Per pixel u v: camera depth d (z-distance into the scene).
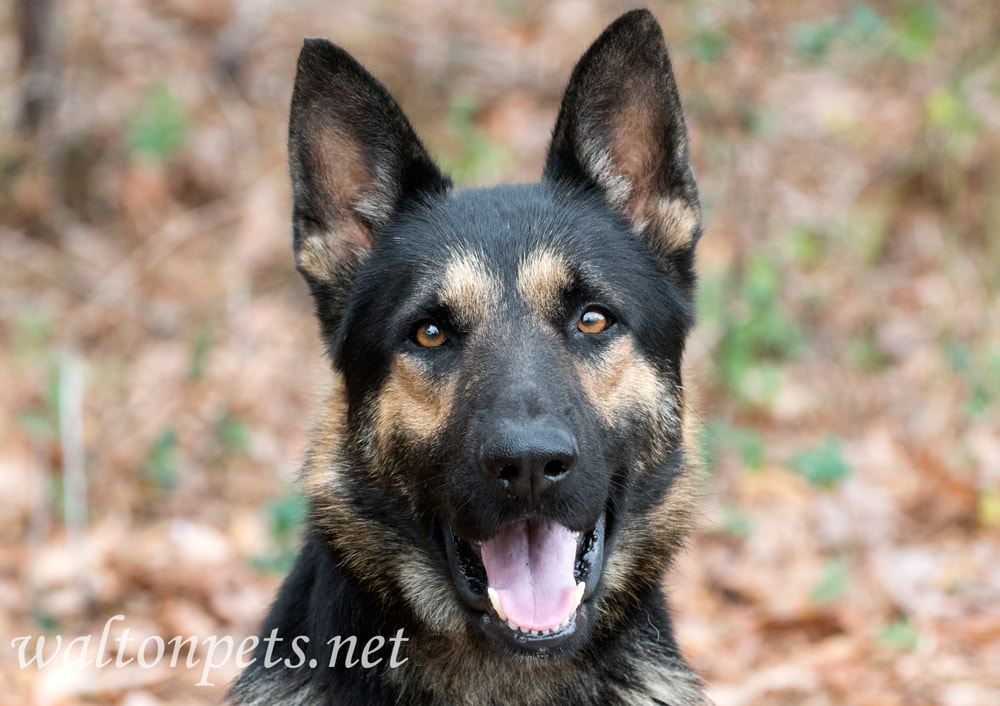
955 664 7.59
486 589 5.16
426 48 14.15
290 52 14.26
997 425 10.70
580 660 5.39
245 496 10.04
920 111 12.80
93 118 13.23
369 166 5.82
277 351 11.32
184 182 13.04
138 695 7.57
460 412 5.04
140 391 10.86
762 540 9.46
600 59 5.72
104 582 8.79
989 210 11.88
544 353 5.08
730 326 10.82
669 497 5.63
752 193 11.89
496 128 13.58
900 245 12.65
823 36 11.85
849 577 8.84
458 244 5.44
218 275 12.16
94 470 9.87
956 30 13.16
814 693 7.54
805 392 11.09
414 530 5.38
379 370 5.42
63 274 12.38
